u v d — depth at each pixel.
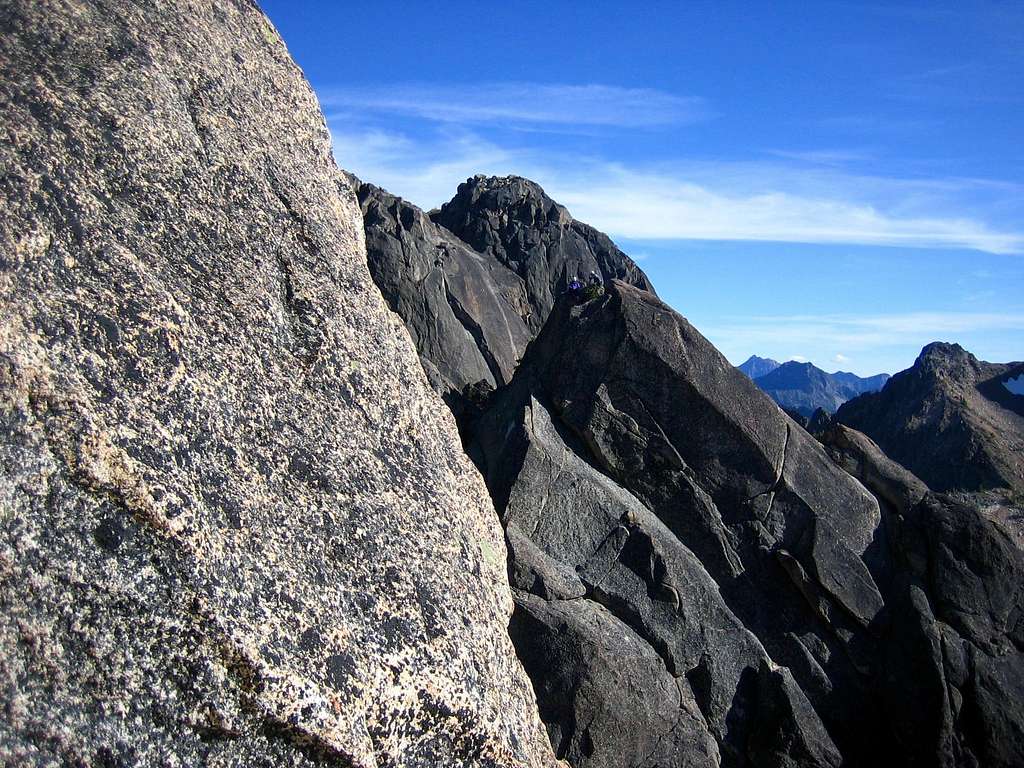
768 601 17.64
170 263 5.22
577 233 67.31
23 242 4.58
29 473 4.18
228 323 5.31
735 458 18.09
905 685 17.00
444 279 49.41
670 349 18.06
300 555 4.89
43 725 3.92
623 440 17.97
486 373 49.03
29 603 4.04
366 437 5.77
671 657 15.60
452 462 6.48
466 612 5.60
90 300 4.67
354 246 6.71
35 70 5.23
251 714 4.37
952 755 16.36
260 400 5.23
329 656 4.69
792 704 15.73
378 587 5.14
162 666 4.24
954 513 18.42
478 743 5.20
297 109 6.88
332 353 5.85
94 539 4.25
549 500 16.39
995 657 17.09
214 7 6.64
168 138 5.61
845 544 18.06
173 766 4.17
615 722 14.39
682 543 17.59
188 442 4.72
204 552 4.49
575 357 18.38
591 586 15.84
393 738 4.84
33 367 4.31
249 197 5.97
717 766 14.91
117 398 4.54
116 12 5.89
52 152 4.95
